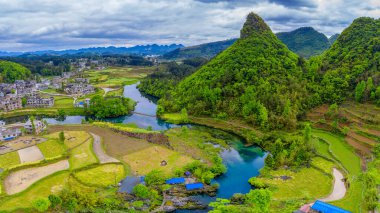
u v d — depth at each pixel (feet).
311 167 470.80
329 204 340.59
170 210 357.61
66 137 607.37
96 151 534.78
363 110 622.54
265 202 312.71
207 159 505.66
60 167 460.96
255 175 456.45
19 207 343.46
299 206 348.18
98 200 359.46
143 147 554.87
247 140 606.96
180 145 572.51
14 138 595.88
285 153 481.87
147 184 406.82
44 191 390.21
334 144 551.59
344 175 440.04
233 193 400.47
